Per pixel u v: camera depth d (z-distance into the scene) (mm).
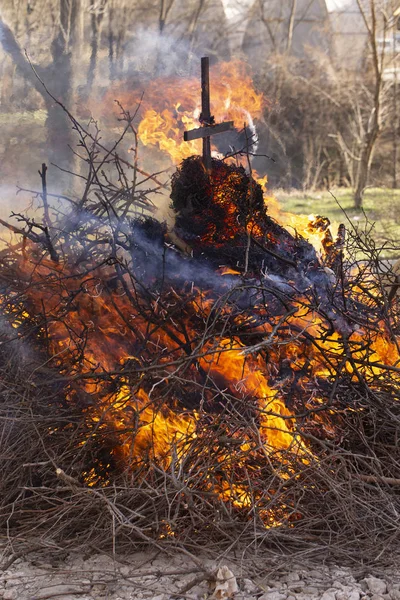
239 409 3818
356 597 3047
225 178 4426
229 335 3973
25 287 4242
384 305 4270
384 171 18875
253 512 3447
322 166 19641
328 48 20969
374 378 4070
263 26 21453
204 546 3365
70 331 4203
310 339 3908
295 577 3209
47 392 3967
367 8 18938
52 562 3367
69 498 3629
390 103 18047
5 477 3736
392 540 3439
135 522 3439
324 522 3529
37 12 14625
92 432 3656
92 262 4348
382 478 3611
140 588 3129
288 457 3684
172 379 3885
